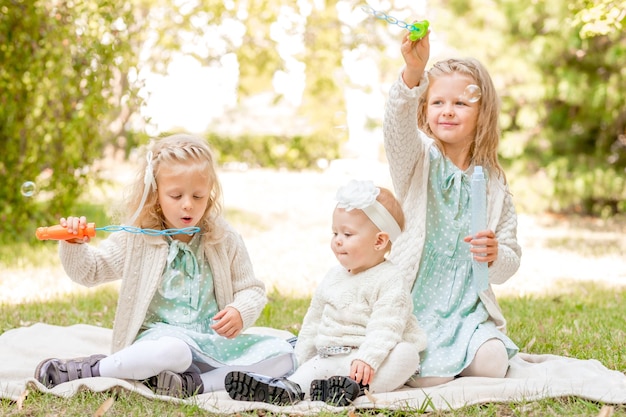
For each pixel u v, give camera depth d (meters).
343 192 2.76
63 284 5.41
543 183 10.38
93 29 6.79
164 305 2.84
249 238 8.46
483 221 2.79
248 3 10.96
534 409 2.46
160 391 2.58
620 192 10.29
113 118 8.11
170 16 10.25
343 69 13.04
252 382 2.51
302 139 17.58
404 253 2.99
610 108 9.82
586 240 8.62
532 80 10.00
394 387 2.64
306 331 2.86
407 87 2.86
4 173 7.10
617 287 5.67
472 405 2.49
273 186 14.03
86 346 3.38
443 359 2.79
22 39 6.90
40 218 7.31
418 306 2.98
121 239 2.88
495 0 10.21
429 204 3.06
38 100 6.99
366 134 13.65
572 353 3.35
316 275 6.17
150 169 2.74
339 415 2.40
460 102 3.00
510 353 2.94
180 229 2.81
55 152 7.20
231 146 17.88
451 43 10.30
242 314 2.81
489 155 3.09
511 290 5.53
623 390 2.58
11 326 3.88
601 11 5.40
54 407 2.46
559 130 10.53
